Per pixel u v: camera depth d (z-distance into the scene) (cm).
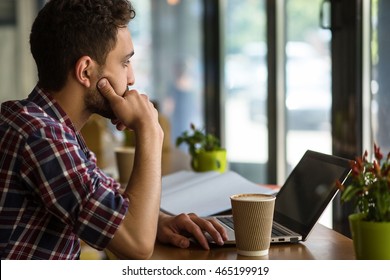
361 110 445
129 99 236
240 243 230
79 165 212
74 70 228
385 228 197
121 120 236
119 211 213
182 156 492
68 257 225
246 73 700
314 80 609
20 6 888
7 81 902
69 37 226
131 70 244
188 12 777
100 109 237
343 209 408
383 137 438
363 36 441
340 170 243
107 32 228
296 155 641
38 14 233
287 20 630
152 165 230
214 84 735
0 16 895
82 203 210
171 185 330
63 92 231
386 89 436
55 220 220
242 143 710
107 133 556
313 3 599
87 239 212
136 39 808
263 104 682
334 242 248
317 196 250
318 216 243
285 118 642
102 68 231
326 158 257
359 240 203
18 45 894
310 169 264
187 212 285
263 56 677
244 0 693
